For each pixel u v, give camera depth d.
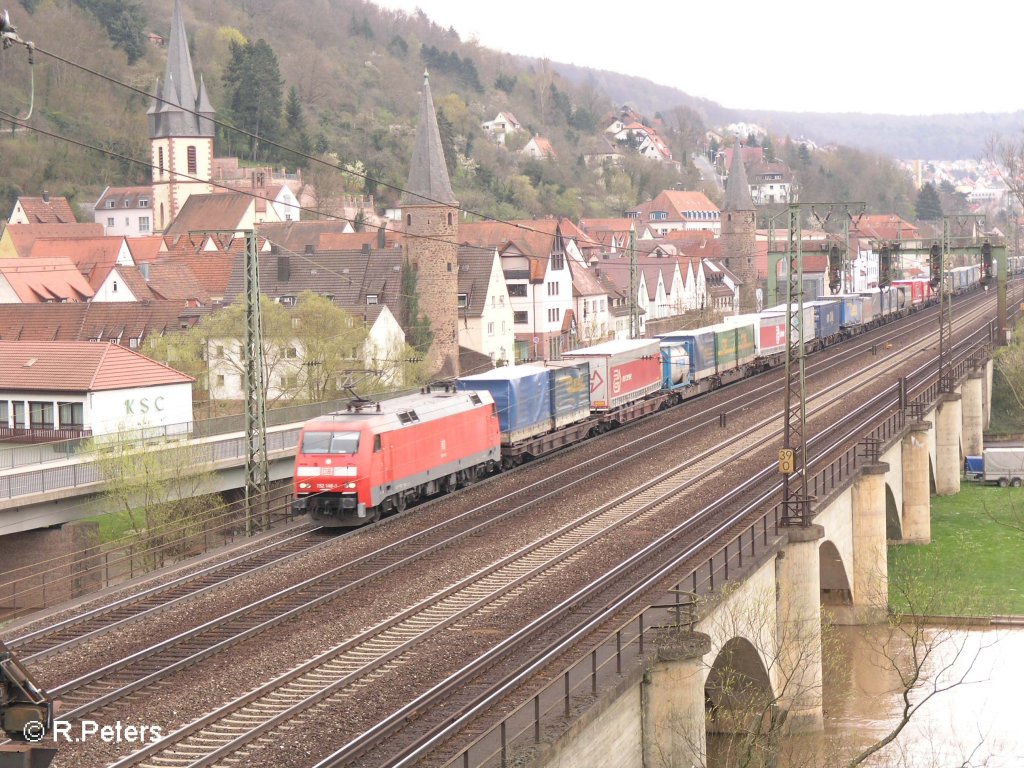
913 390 75.75
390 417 45.88
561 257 130.88
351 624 32.06
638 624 31.55
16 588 50.09
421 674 27.98
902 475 66.31
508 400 56.44
